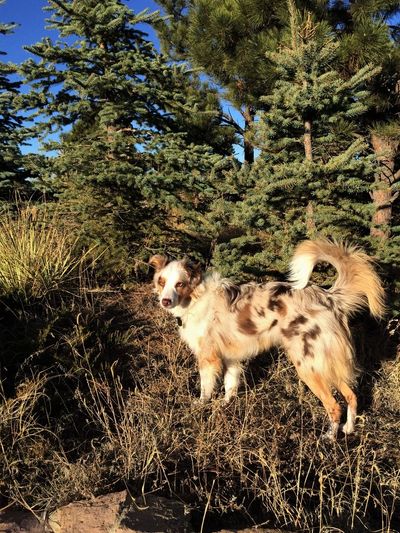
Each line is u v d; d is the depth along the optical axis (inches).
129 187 88.4
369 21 84.7
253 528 41.0
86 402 59.1
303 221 75.2
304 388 66.7
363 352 73.3
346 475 49.4
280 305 60.5
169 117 104.6
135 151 90.7
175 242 94.3
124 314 81.7
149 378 66.7
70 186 90.2
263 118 75.0
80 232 89.0
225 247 76.4
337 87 71.1
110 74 90.9
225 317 61.9
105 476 46.7
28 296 74.0
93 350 66.4
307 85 71.2
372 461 52.1
